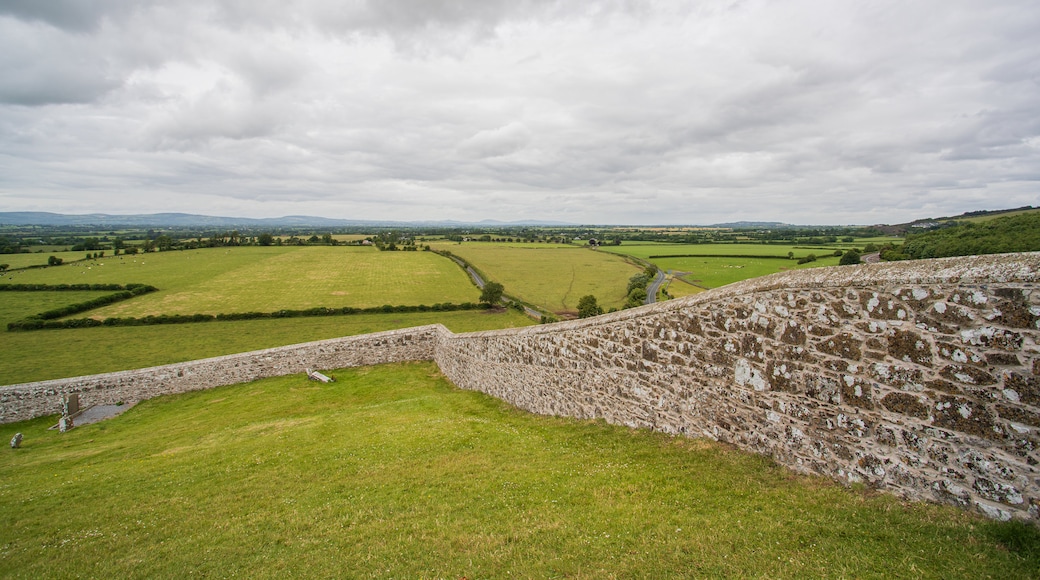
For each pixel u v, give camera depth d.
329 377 26.11
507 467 11.01
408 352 28.44
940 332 6.89
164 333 59.25
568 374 15.10
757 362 9.43
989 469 6.40
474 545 7.64
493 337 19.56
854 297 7.87
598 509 8.48
